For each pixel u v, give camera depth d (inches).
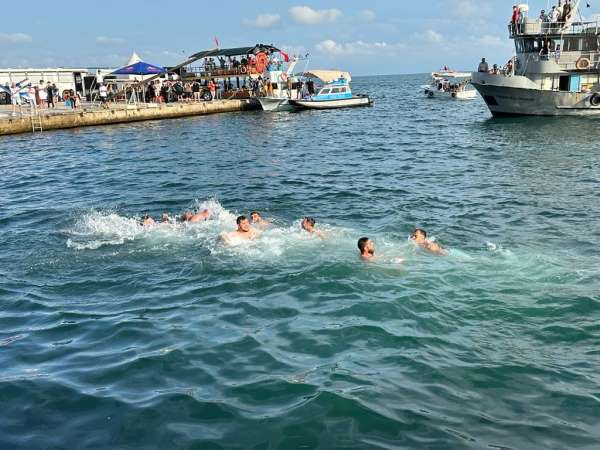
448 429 209.0
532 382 240.1
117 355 276.4
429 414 218.2
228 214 554.3
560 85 1497.3
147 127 1606.8
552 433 205.9
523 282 349.7
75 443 207.2
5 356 279.3
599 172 752.3
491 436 204.7
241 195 667.4
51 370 263.3
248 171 849.5
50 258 431.8
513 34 1534.2
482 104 2401.6
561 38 1453.0
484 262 389.7
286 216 555.8
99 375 257.0
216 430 212.8
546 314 304.2
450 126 1482.5
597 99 1456.7
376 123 1633.9
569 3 1456.7
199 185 740.0
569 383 239.1
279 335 290.8
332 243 436.8
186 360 267.9
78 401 235.3
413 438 204.2
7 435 213.0
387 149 1079.6
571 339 277.3
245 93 2148.1
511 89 1509.6
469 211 558.6
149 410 226.8
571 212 540.4
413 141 1192.2
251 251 419.8
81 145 1221.1
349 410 221.6
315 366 257.6
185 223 508.1
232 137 1334.9
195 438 208.5
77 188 743.7
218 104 2005.4
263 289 353.4
